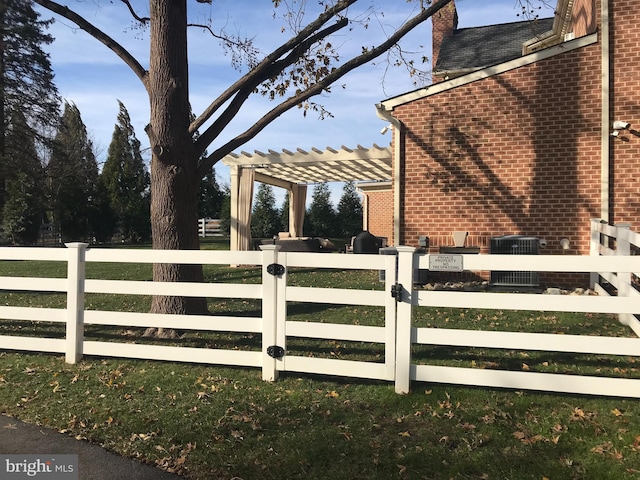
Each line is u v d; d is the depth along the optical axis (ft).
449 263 14.03
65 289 17.85
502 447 11.17
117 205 99.66
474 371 13.88
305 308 25.61
